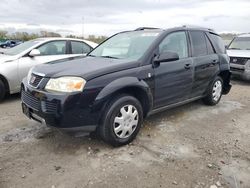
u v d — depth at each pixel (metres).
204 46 5.21
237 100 6.48
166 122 4.65
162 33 4.30
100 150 3.52
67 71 3.37
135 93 3.82
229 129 4.43
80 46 7.24
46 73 3.42
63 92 3.15
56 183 2.79
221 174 3.03
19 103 5.74
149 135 4.05
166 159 3.32
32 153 3.42
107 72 3.42
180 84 4.50
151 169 3.08
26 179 2.85
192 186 2.79
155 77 3.97
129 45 4.36
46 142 3.74
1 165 3.12
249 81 9.27
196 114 5.16
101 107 3.31
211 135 4.14
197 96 5.17
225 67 5.70
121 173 2.99
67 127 3.18
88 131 3.37
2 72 5.64
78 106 3.16
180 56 4.56
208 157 3.41
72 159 3.28
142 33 4.59
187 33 4.86
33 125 4.38
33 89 3.40
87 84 3.20
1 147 3.57
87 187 2.73
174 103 4.55
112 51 4.54
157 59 3.94
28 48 6.24
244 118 5.03
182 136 4.06
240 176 3.00
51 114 3.15
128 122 3.63
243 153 3.56
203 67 5.01
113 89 3.35
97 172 3.00
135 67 3.74
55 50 6.71
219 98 5.84
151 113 4.16
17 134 4.01
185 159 3.34
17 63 5.89
